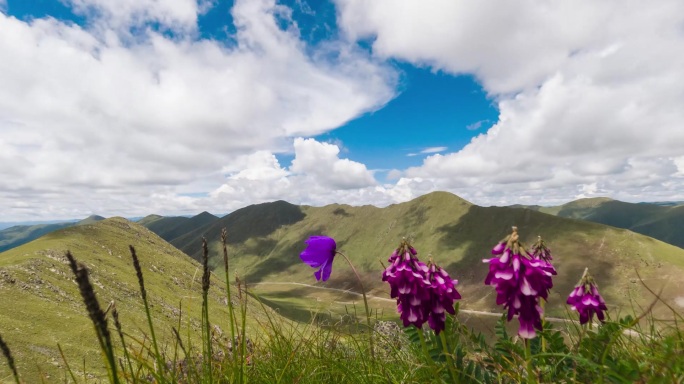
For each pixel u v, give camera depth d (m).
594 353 4.28
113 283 84.62
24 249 97.31
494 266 3.76
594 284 4.53
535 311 3.74
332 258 5.45
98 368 35.91
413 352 5.52
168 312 80.56
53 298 63.53
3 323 42.75
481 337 5.08
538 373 4.14
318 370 5.39
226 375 4.68
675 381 3.13
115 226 150.88
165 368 3.79
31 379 29.09
